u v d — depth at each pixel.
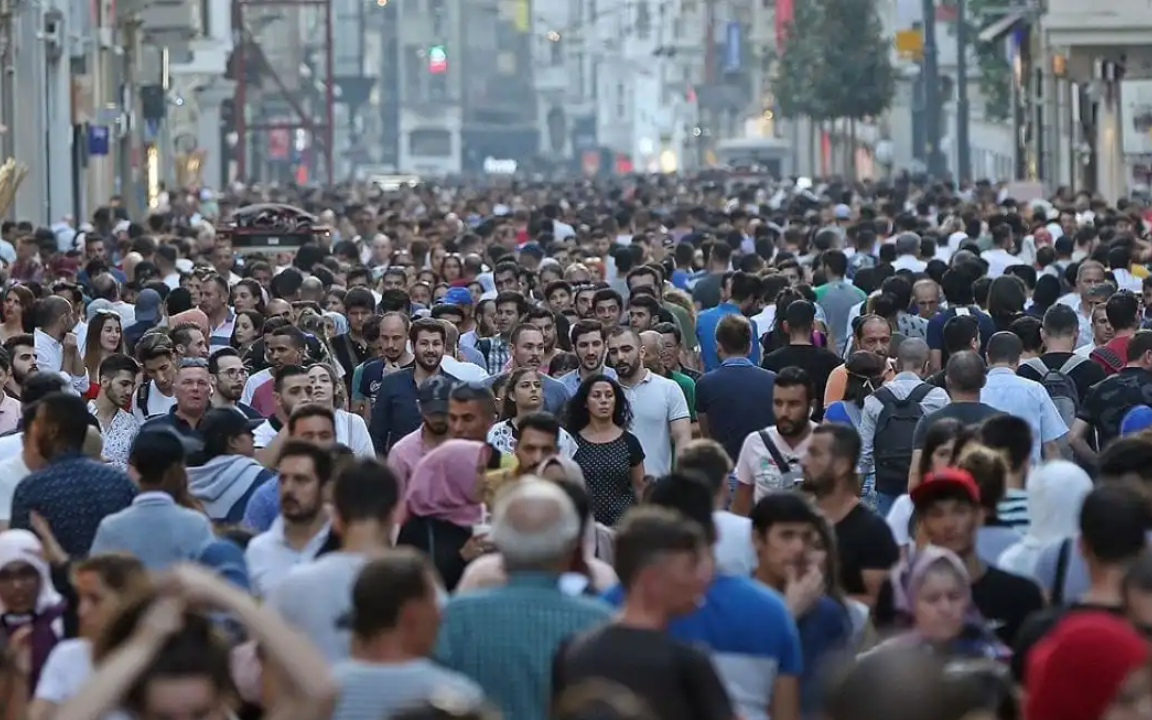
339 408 36.59
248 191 186.50
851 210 111.62
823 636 22.27
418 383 39.03
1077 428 36.91
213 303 50.91
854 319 46.09
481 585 21.66
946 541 23.38
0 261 71.38
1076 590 23.53
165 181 198.25
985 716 13.98
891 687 13.55
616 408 34.09
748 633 20.53
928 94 173.00
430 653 19.16
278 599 21.05
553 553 19.83
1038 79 167.50
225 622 21.02
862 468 35.53
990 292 46.25
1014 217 80.81
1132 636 18.05
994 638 21.56
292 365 35.16
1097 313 43.62
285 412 34.62
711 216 107.81
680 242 73.81
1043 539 23.91
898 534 26.83
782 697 20.72
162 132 196.62
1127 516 20.80
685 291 58.41
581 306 48.56
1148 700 16.30
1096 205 100.44
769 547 22.53
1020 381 35.53
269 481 29.11
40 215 125.56
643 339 40.00
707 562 18.95
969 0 191.25
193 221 114.19
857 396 36.78
